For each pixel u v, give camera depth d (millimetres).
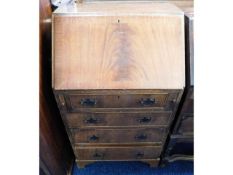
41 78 959
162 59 900
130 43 903
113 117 1050
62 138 1387
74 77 882
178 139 1271
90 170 1535
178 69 898
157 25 915
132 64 894
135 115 1041
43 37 987
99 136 1188
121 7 1057
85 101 945
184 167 1541
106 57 894
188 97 969
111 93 907
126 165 1561
